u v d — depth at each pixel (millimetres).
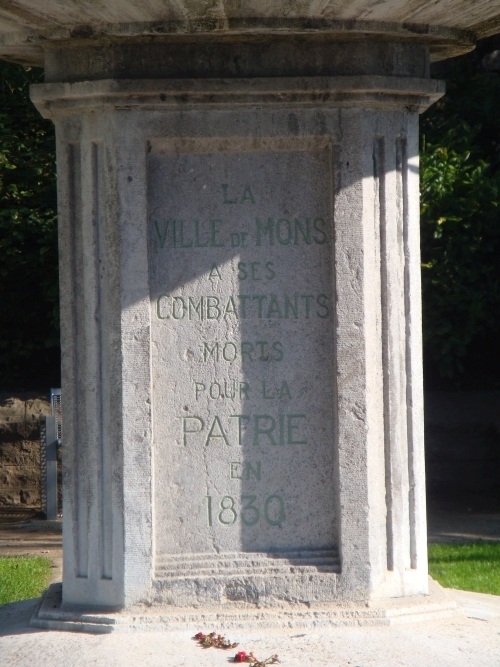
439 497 11039
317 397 5047
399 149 5137
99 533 5016
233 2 4359
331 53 4914
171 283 5016
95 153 4980
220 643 4598
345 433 4957
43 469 10570
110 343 4957
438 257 11102
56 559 8422
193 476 5016
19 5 4441
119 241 4914
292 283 5047
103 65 4895
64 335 5082
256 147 5008
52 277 11609
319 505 5043
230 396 5031
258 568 4957
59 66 5020
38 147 11773
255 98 4898
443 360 11406
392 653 4480
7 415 11070
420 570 5152
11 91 11805
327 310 5047
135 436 4926
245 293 5043
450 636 4699
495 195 11008
